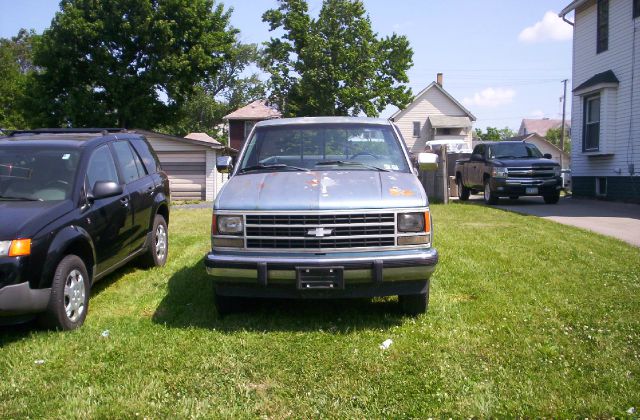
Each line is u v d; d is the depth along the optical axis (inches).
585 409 135.3
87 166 239.8
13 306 185.2
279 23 1601.9
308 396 146.6
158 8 1347.2
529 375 156.0
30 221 195.9
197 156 932.0
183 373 162.1
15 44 2297.0
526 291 243.3
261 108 2079.2
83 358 174.6
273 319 210.8
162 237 321.1
